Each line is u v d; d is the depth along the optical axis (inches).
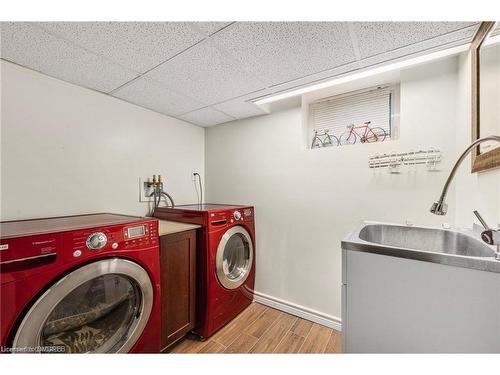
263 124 96.0
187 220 77.2
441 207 44.3
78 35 46.8
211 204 107.1
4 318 34.9
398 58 57.2
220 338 72.3
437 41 50.0
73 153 68.3
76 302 45.5
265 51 53.2
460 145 57.2
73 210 68.0
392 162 67.4
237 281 83.7
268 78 66.4
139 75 64.0
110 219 57.9
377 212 70.6
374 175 71.1
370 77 71.9
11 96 56.9
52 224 49.1
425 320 35.7
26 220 57.9
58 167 65.1
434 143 62.2
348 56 55.6
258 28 45.5
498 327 31.4
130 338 50.1
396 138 73.3
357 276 40.8
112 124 78.1
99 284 48.3
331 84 71.3
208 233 72.2
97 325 48.5
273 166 93.0
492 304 31.7
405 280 37.1
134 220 54.7
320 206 81.6
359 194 73.9
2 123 55.7
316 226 82.5
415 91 64.7
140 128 86.9
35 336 37.1
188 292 69.8
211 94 77.0
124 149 81.7
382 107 76.4
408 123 65.7
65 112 66.6
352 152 75.1
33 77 60.4
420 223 64.0
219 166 110.1
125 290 52.6
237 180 103.7
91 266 43.5
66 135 66.8
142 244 52.4
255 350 66.5
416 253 36.1
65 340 43.9
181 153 103.5
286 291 89.1
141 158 87.3
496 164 39.1
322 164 81.1
